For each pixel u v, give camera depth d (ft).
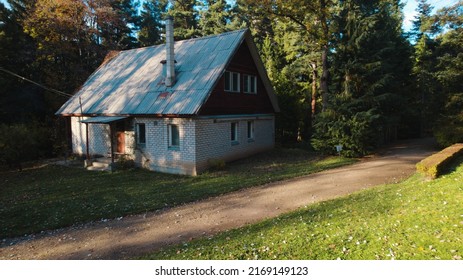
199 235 24.20
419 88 98.32
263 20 113.60
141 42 139.54
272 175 43.93
